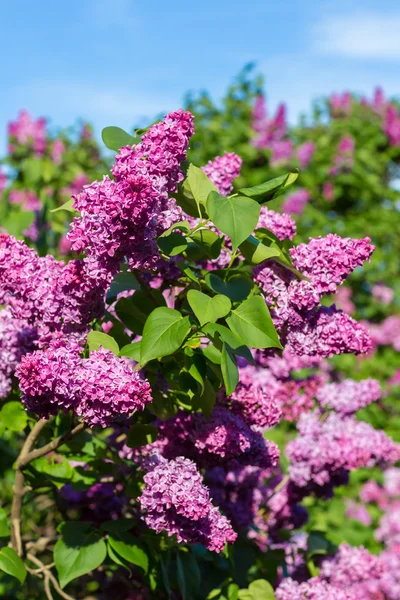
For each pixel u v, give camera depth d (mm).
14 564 1414
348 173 4324
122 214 1183
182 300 1398
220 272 1358
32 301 1301
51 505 2125
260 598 1571
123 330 1426
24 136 3598
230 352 1275
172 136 1233
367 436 1689
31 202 3158
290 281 1323
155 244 1230
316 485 1738
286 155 4156
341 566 1765
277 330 1338
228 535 1309
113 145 1333
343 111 4750
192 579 1521
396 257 4324
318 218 4035
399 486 3658
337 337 1310
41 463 1519
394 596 2604
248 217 1233
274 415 1453
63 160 3752
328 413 1775
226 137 4082
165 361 1335
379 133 4711
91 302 1301
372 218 4348
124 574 1726
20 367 1190
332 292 1302
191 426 1427
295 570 1817
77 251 1232
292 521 1815
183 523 1287
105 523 1476
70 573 1414
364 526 3488
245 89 4328
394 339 4156
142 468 1397
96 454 1510
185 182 1328
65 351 1216
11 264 1299
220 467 1575
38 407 1210
